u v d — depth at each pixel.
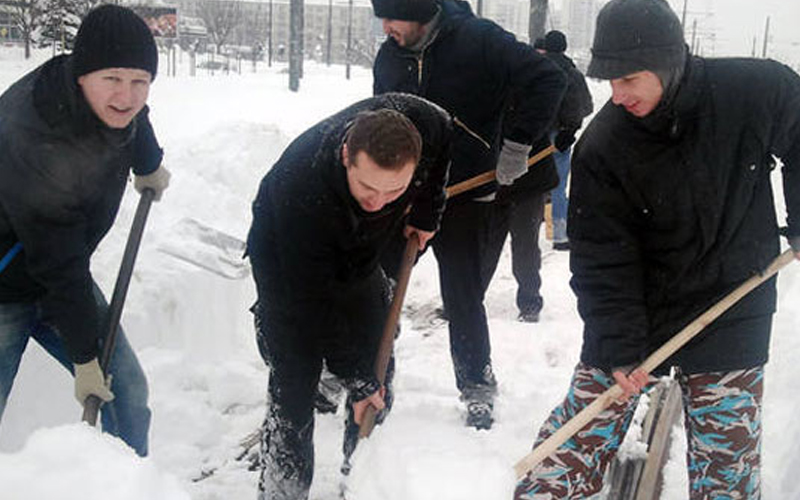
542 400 4.16
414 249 3.16
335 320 2.77
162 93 13.68
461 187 3.50
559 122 5.45
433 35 3.47
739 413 2.67
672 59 2.33
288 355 2.73
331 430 3.86
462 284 3.65
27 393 3.46
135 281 4.17
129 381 2.99
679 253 2.61
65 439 1.74
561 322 5.29
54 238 2.54
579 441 2.78
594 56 2.41
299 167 2.47
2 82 10.02
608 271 2.66
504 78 3.52
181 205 5.10
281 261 2.57
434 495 1.94
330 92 16.97
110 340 2.83
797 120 2.49
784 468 3.30
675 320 2.72
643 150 2.50
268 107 12.67
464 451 2.08
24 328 2.79
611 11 2.36
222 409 4.01
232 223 5.28
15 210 2.48
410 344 4.88
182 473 3.51
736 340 2.64
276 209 2.51
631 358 2.65
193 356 4.24
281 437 2.85
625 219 2.64
